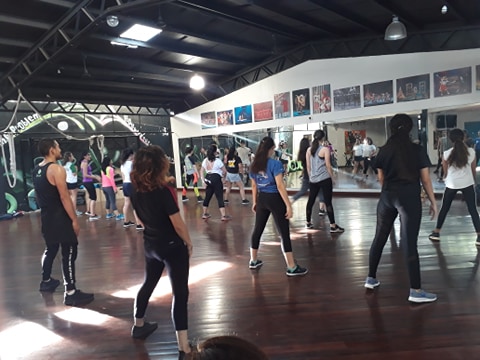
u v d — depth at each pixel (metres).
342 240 4.88
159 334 2.68
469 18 7.17
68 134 10.59
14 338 2.73
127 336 2.68
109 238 5.96
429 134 7.88
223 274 3.86
